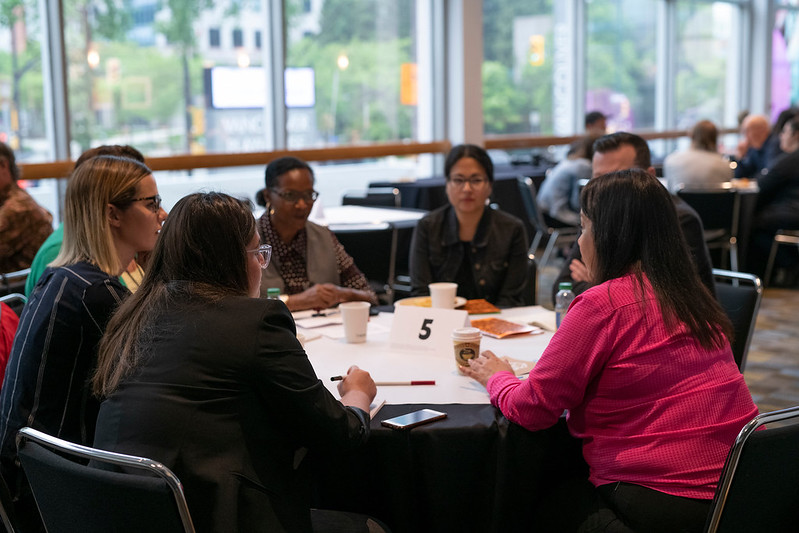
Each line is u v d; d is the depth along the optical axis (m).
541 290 6.00
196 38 5.83
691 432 1.67
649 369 1.70
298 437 1.54
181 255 1.53
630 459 1.69
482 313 2.67
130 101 5.51
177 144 5.81
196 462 1.42
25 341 1.78
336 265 3.02
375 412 1.83
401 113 7.22
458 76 7.27
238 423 1.46
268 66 6.30
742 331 2.60
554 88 8.52
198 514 1.41
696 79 10.43
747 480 1.52
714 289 2.68
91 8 5.23
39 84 5.09
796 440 1.53
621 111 9.34
